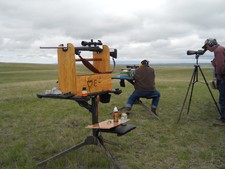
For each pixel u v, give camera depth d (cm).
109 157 460
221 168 472
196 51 755
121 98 1155
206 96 1193
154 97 825
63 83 440
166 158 514
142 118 812
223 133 656
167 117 817
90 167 475
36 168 469
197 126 717
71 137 635
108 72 492
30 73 5156
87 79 446
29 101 1107
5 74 4738
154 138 629
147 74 812
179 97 1161
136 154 534
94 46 472
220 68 689
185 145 579
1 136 662
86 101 440
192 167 476
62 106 995
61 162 485
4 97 1216
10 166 480
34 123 774
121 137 629
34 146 586
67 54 425
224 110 724
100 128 444
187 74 4578
